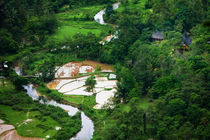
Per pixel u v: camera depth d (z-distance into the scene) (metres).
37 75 171.12
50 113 133.00
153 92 131.38
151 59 154.00
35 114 133.38
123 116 115.75
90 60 194.25
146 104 132.38
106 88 156.12
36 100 146.25
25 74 174.12
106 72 174.75
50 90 155.00
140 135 107.00
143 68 148.00
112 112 130.38
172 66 145.50
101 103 142.25
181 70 138.75
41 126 123.38
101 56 188.00
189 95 114.19
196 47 161.50
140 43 180.62
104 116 129.12
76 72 176.88
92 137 118.62
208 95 111.25
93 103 142.00
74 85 162.25
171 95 117.75
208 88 118.50
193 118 105.06
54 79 169.25
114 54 185.12
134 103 125.69
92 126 126.69
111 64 186.00
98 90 154.75
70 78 170.12
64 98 148.50
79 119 130.00
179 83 128.62
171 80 129.50
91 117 131.50
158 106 115.19
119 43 187.12
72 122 125.94
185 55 159.12
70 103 144.12
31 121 127.62
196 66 139.62
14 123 126.00
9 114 133.00
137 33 197.50
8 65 178.75
